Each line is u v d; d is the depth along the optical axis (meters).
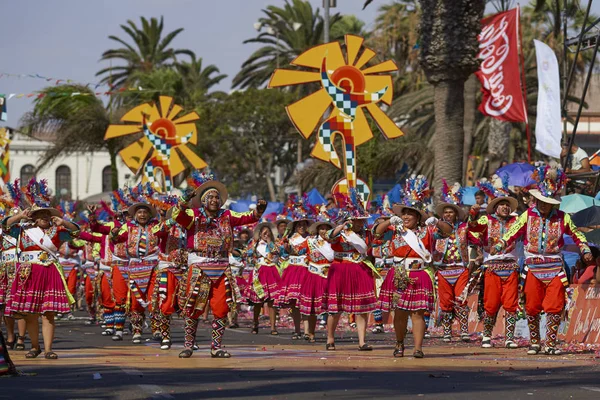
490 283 22.97
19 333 24.00
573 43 38.91
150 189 25.41
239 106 90.88
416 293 19.00
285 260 28.78
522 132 65.88
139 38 111.81
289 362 17.86
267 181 93.56
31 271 19.53
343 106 34.78
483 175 60.56
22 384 14.09
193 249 19.09
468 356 19.80
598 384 13.95
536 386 13.63
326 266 25.09
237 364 17.39
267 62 92.94
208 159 95.12
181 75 106.44
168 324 22.73
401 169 70.69
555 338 20.47
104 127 77.31
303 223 27.81
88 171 152.75
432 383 13.98
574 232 20.48
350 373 15.48
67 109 76.75
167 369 16.28
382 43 72.19
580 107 35.47
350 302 22.08
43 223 19.84
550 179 20.50
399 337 19.62
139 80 100.19
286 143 97.25
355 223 22.05
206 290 19.08
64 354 20.81
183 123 52.94
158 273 23.09
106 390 13.10
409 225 19.27
